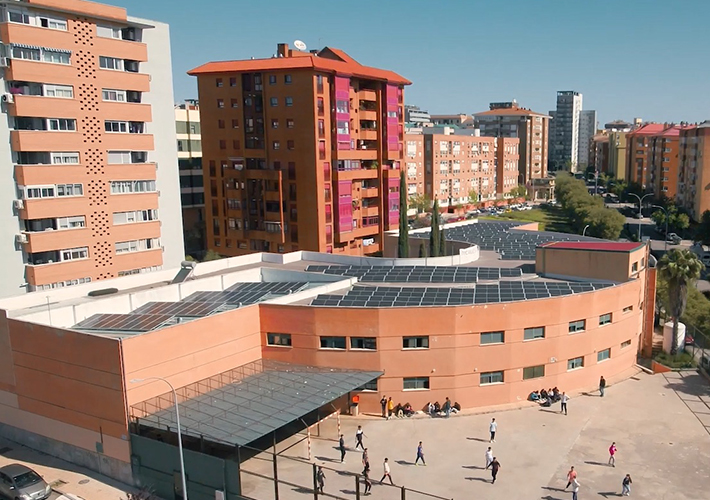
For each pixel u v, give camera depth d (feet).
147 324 141.18
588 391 163.53
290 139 284.41
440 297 158.92
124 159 204.85
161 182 218.38
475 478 120.98
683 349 191.42
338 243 296.71
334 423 146.82
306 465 127.03
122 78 199.31
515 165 640.99
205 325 139.85
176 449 117.29
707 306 208.95
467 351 150.20
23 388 138.62
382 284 180.96
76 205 190.29
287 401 130.31
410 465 126.31
